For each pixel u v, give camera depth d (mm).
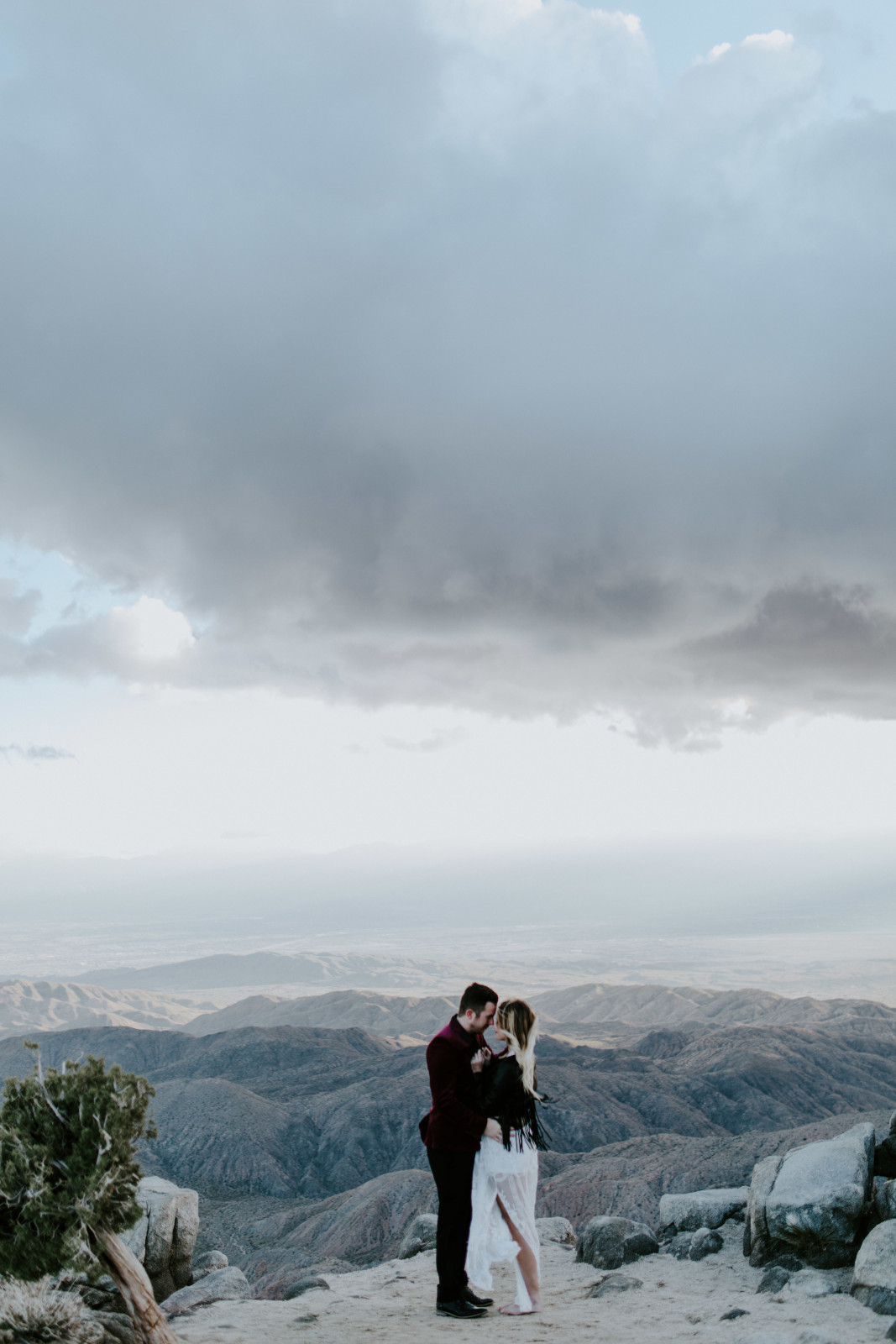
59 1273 6828
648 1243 11109
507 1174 8750
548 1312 8867
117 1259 6875
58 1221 6645
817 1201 9625
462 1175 8797
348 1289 10211
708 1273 10109
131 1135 6980
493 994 9008
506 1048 8883
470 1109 8688
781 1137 93562
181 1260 10438
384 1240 99500
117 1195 6867
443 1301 8812
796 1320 8211
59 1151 6922
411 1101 182750
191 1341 7852
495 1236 8805
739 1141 97812
